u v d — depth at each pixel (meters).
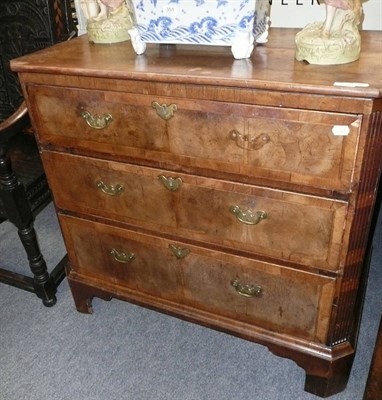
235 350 1.25
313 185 0.83
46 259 1.65
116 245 1.18
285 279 0.98
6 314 1.42
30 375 1.21
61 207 1.19
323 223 0.87
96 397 1.14
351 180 0.79
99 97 0.93
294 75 0.79
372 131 0.74
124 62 0.94
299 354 1.05
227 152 0.87
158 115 0.89
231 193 0.92
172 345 1.28
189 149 0.91
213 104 0.83
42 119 1.04
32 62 0.97
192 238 1.04
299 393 1.12
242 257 1.00
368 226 0.86
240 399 1.11
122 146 0.98
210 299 1.12
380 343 0.88
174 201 1.00
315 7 1.28
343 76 0.77
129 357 1.25
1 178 1.19
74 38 1.23
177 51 1.00
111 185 1.06
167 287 1.17
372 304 1.37
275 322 1.06
